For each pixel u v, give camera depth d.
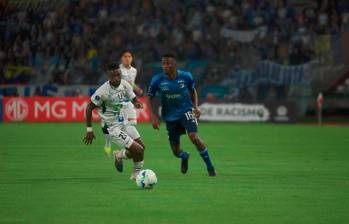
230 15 102.38
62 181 32.88
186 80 33.94
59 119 87.88
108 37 102.19
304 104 93.44
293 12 101.81
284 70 95.00
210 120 88.75
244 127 79.38
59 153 47.94
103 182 32.50
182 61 98.00
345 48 96.44
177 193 28.84
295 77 94.69
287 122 87.31
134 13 104.50
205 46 99.12
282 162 42.66
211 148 52.66
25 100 87.88
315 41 97.12
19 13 104.19
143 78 96.94
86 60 99.38
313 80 94.75
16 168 38.72
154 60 98.94
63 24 103.31
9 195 28.20
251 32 100.44
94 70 98.62
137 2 105.31
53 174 35.88
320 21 99.88
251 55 97.75
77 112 88.12
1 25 103.25
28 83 98.38
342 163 42.12
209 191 29.55
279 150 51.09
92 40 101.88
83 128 75.38
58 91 94.12
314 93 93.88
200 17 102.75
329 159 44.62
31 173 36.28
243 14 102.25
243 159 44.47
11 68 99.38
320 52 96.38
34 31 102.69
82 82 97.62
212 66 97.12
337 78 95.00
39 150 50.12
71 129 73.56
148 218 23.16
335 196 28.34
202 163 41.84
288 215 23.88
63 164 41.00
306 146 54.62
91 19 103.88
